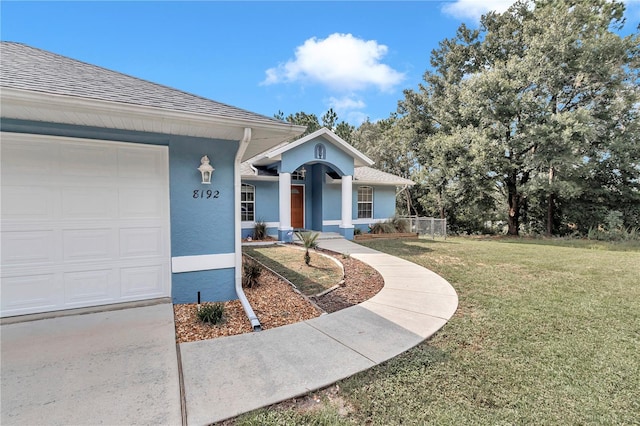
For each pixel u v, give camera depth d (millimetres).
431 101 21891
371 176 16828
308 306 5086
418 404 2604
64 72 4355
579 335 4020
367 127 33188
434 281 6754
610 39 14883
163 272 4887
